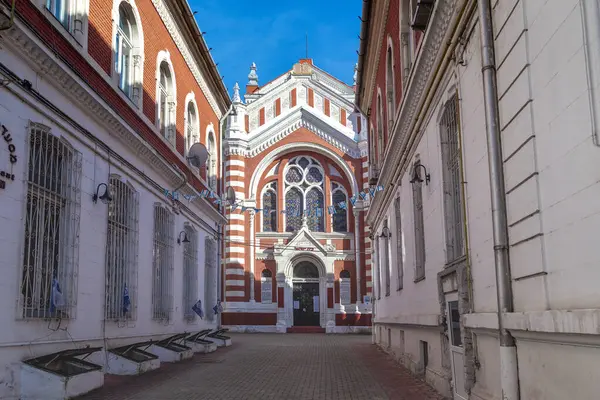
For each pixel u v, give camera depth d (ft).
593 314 14.56
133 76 51.06
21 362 30.40
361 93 84.79
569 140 16.52
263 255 123.24
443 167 33.30
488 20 23.12
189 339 63.82
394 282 58.59
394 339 60.39
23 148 31.35
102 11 43.80
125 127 44.73
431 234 36.83
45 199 34.06
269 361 56.80
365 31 65.87
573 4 16.08
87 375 33.94
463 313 27.86
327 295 121.19
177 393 35.01
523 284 20.20
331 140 125.90
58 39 35.45
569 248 16.65
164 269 57.67
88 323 38.86
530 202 19.35
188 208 67.26
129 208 48.34
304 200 125.80
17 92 30.73
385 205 66.08
